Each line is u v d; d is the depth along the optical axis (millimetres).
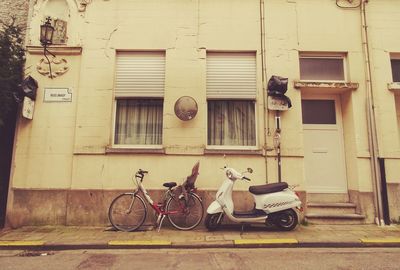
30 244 5184
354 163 6910
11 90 6551
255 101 7191
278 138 6770
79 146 6805
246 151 6809
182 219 6449
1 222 6672
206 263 4359
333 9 7395
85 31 7238
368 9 7348
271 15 7352
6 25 6793
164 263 4379
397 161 6840
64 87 7035
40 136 6848
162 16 7320
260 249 5082
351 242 5195
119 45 7207
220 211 5965
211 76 7230
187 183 6359
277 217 5957
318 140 7352
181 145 6832
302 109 7465
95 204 6641
